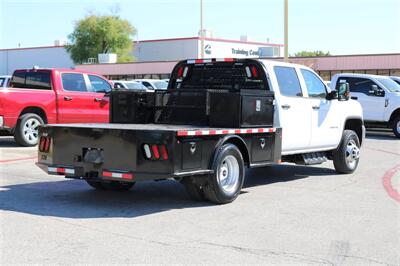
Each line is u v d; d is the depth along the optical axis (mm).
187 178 7613
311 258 5410
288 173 11070
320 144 10250
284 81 9438
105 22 77312
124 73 58469
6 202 7789
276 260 5332
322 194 8727
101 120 15258
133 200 8070
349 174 11008
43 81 14539
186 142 7133
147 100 9055
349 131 11086
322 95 10414
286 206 7754
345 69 44625
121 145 7145
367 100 19641
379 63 43125
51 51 81562
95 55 77938
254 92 8281
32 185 9211
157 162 6980
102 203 7828
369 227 6633
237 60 9250
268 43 74750
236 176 7988
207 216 7059
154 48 72000
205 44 67062
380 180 10242
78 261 5195
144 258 5309
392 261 5371
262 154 8539
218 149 7613
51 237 5973
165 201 8008
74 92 14719
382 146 16625
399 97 19078
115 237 6012
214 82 9617
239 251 5586
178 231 6297
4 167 11102
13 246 5633
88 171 7434
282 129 9047
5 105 13547
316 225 6688
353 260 5379
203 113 8367
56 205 7629
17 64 84688
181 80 10016
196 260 5277
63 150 7727
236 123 7992
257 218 6992
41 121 14250
